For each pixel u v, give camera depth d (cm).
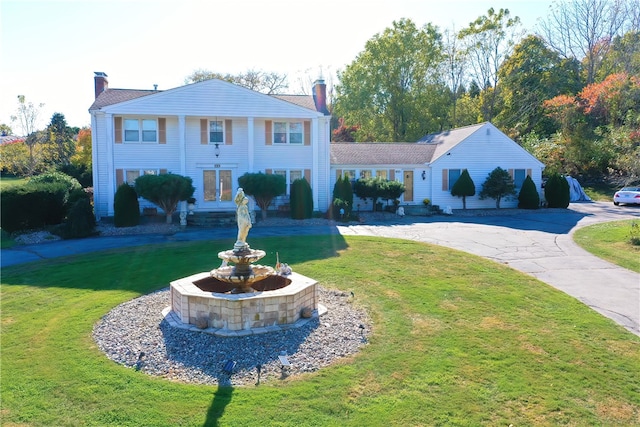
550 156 3834
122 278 1158
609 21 4359
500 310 905
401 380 608
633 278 1155
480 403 556
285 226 2225
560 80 4438
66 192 2183
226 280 851
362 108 4569
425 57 4419
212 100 2441
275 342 716
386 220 2461
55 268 1291
